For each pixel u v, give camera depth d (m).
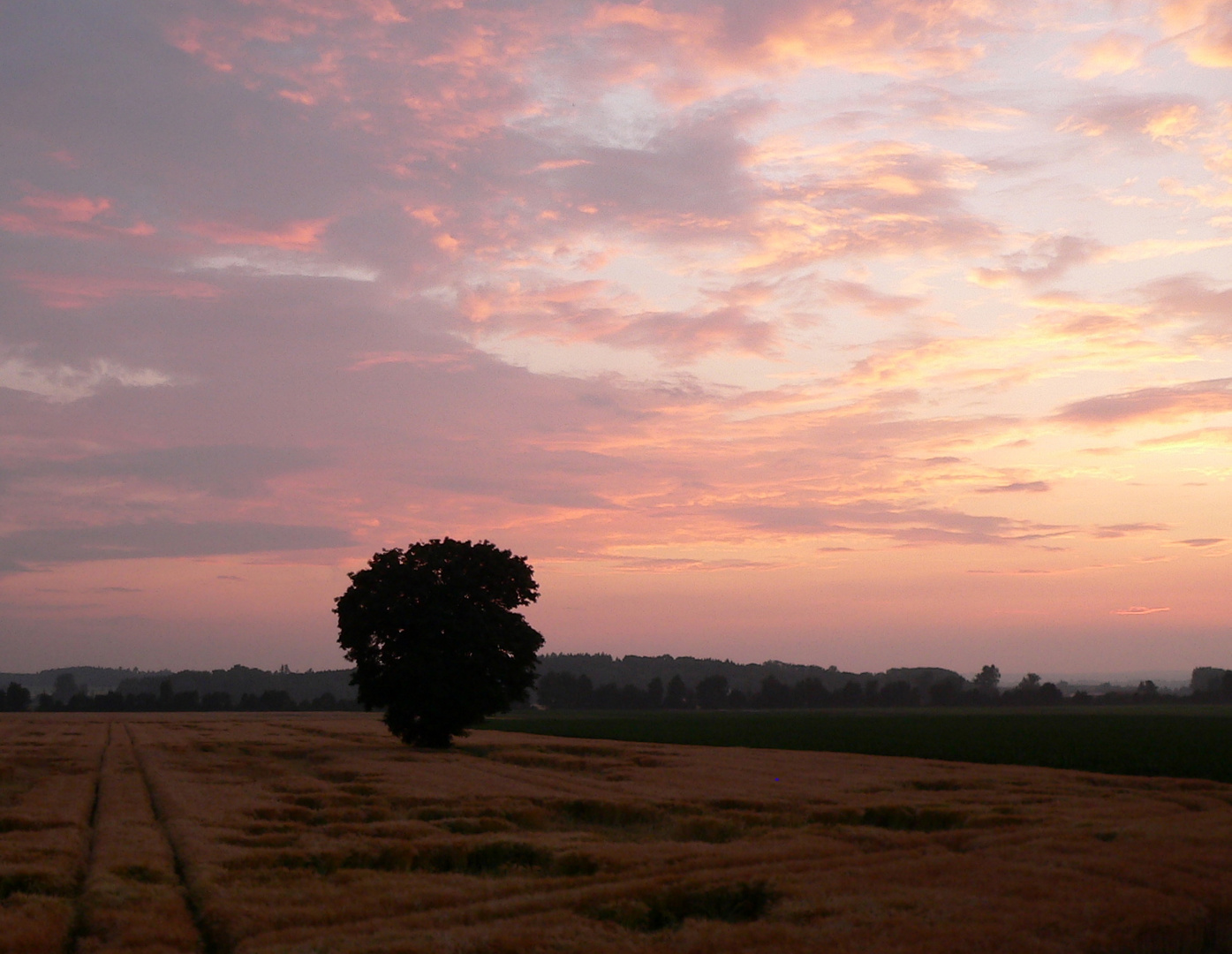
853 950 14.56
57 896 19.88
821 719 163.50
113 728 108.38
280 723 132.12
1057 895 17.73
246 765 56.94
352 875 21.52
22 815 30.09
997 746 84.25
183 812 31.73
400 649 73.19
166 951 15.96
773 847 24.61
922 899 17.47
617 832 31.81
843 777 49.38
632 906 17.47
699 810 34.53
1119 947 15.37
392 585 73.25
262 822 29.77
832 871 20.09
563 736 111.50
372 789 40.75
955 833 26.45
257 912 17.83
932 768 56.34
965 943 14.98
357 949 15.02
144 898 19.30
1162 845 22.36
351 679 74.75
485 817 32.34
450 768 54.19
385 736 92.62
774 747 88.06
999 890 18.16
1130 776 54.41
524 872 22.84
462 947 14.98
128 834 27.33
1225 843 22.84
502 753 69.12
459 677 73.06
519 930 15.90
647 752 73.88
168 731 101.81
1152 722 134.12
